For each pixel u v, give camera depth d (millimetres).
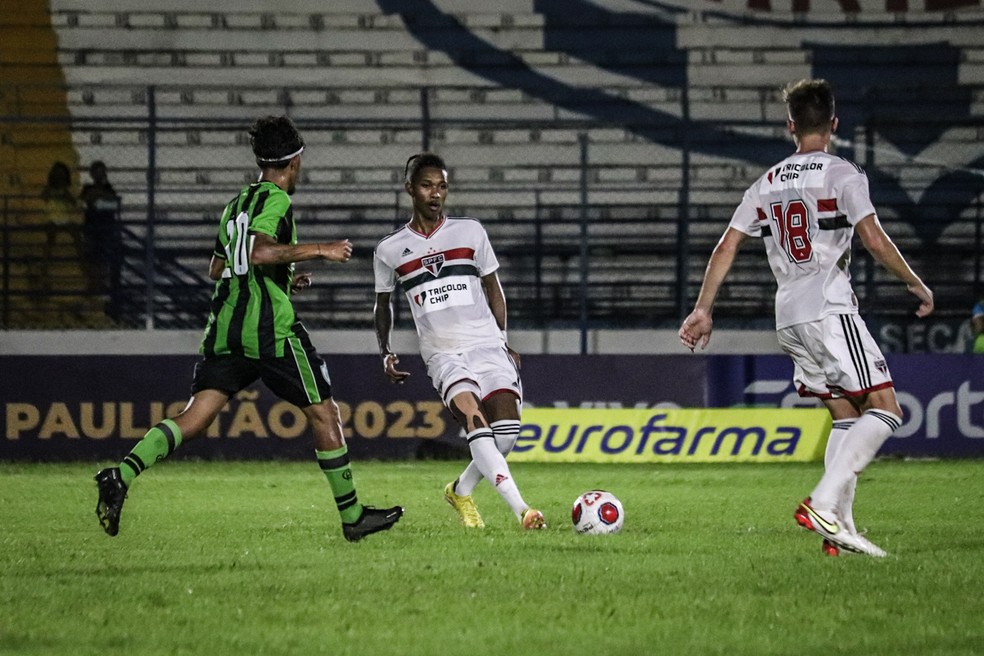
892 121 63188
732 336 58062
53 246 60250
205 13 68375
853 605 16453
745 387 49344
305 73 68375
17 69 67188
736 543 23141
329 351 57094
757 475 43031
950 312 61656
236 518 28984
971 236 63656
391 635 14602
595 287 62125
